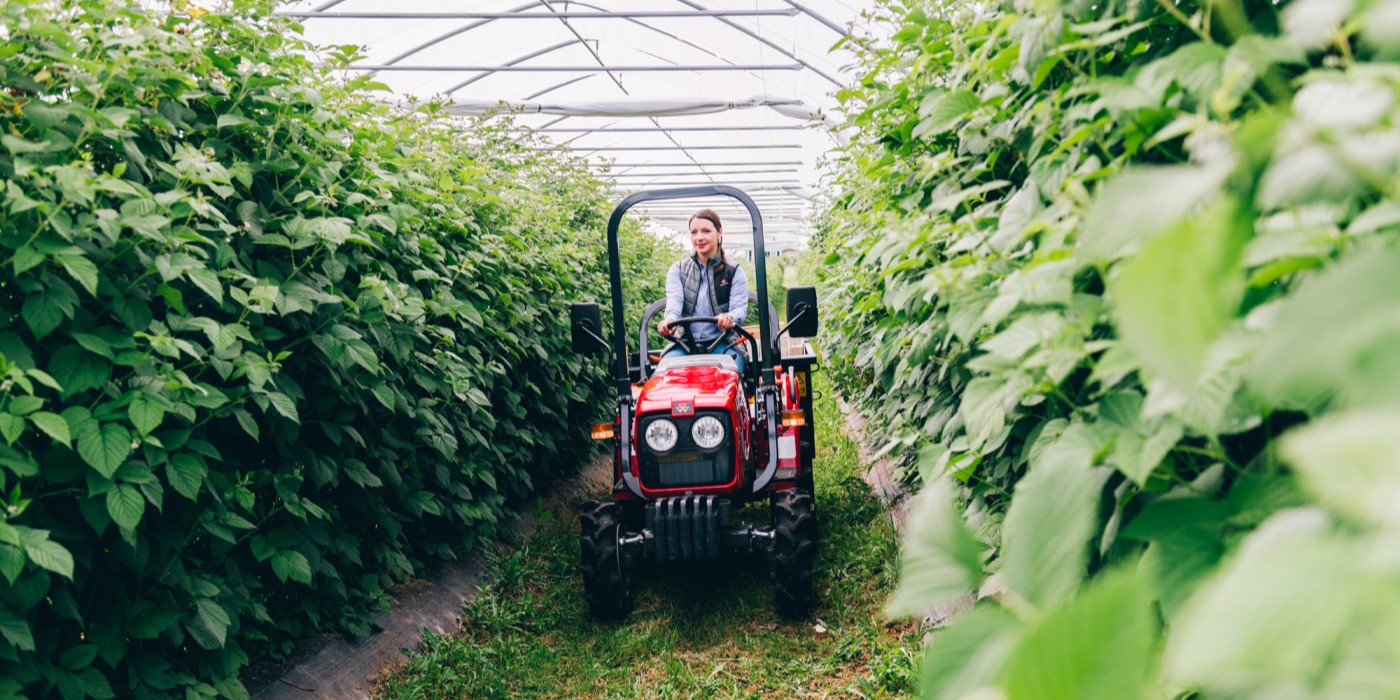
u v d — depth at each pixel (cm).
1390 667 28
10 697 216
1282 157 45
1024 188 176
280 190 343
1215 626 31
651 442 429
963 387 256
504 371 518
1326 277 36
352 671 357
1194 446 121
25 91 256
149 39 278
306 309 317
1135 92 127
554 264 639
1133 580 32
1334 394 48
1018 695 32
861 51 397
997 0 234
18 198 219
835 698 345
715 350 538
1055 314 131
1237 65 92
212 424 314
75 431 231
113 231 241
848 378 714
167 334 262
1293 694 37
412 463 418
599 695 366
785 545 414
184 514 274
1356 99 54
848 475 602
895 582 421
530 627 436
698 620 428
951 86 249
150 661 269
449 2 978
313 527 349
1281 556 32
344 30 1017
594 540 425
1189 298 34
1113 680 31
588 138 1738
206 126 314
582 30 1087
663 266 1358
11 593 217
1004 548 159
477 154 746
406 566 407
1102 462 118
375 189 384
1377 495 28
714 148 1825
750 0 951
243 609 309
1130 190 43
